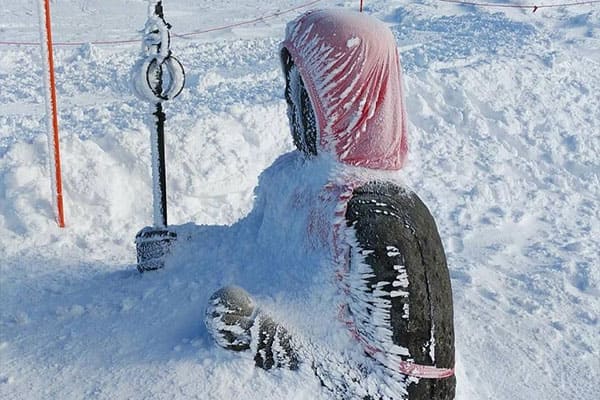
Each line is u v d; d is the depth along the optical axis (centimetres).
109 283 307
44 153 569
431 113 884
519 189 762
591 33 1412
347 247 208
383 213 206
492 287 527
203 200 619
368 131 214
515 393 364
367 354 208
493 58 1051
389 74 212
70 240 506
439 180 764
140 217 561
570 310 504
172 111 747
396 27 1462
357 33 210
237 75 998
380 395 203
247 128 711
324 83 213
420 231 208
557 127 911
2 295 341
